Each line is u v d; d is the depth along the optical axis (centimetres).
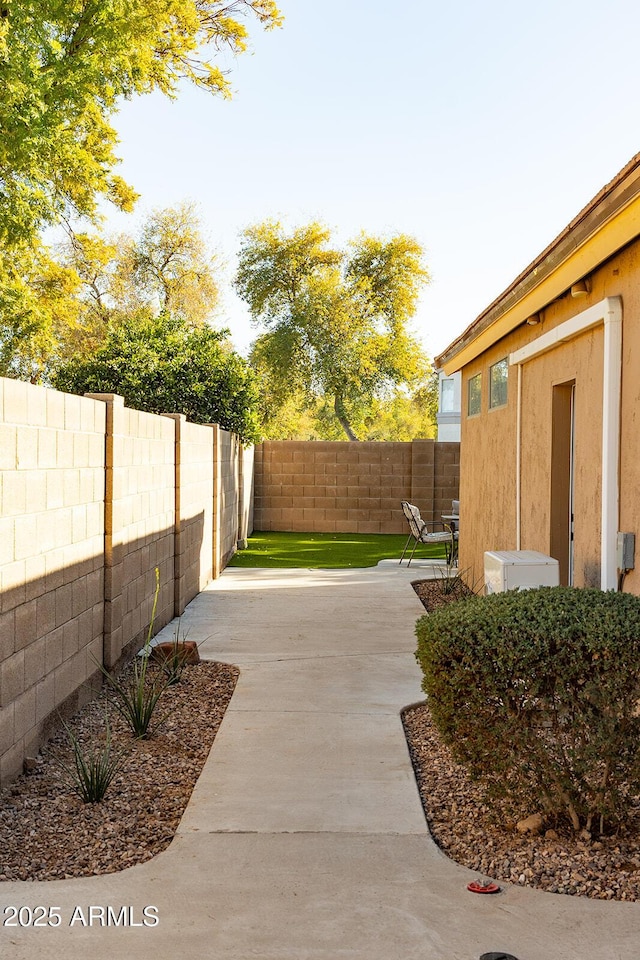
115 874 338
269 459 1844
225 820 390
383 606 935
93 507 588
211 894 322
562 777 361
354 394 2859
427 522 1802
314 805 409
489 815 382
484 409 997
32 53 1084
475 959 280
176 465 877
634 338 509
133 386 1543
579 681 357
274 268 2936
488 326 866
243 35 1504
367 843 367
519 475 816
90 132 1363
